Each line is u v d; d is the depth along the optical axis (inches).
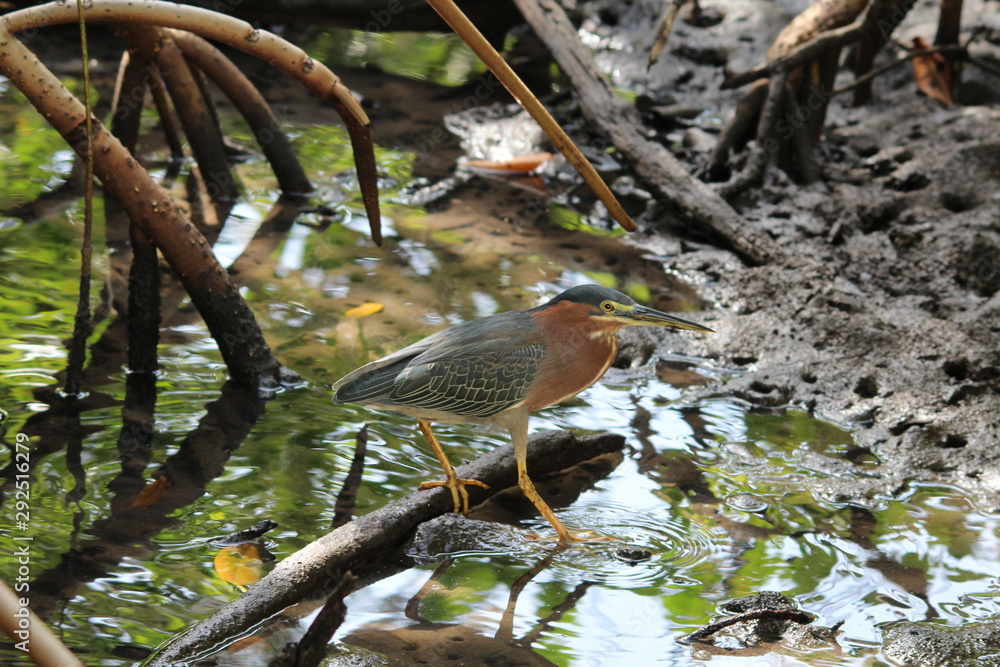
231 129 670.5
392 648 264.1
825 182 608.1
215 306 389.7
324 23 789.2
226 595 282.4
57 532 305.0
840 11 593.0
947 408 400.5
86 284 368.8
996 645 265.9
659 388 424.2
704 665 261.3
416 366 319.6
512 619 280.4
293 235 536.1
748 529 329.7
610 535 325.7
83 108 362.3
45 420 366.9
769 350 447.5
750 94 612.7
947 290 500.1
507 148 669.9
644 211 595.5
